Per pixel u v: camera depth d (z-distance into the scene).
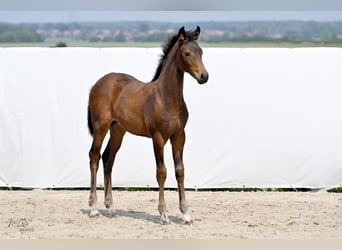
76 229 11.70
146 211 13.36
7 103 15.50
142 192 15.52
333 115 15.51
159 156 11.80
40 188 15.62
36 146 15.55
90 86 15.55
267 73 15.48
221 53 15.47
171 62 11.66
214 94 15.48
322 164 15.52
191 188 15.55
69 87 15.54
